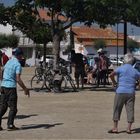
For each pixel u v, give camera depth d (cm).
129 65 1301
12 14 2731
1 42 8631
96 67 3009
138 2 2592
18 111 1733
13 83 1327
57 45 2661
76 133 1291
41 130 1338
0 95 1373
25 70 5522
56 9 2620
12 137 1231
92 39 9944
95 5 2475
